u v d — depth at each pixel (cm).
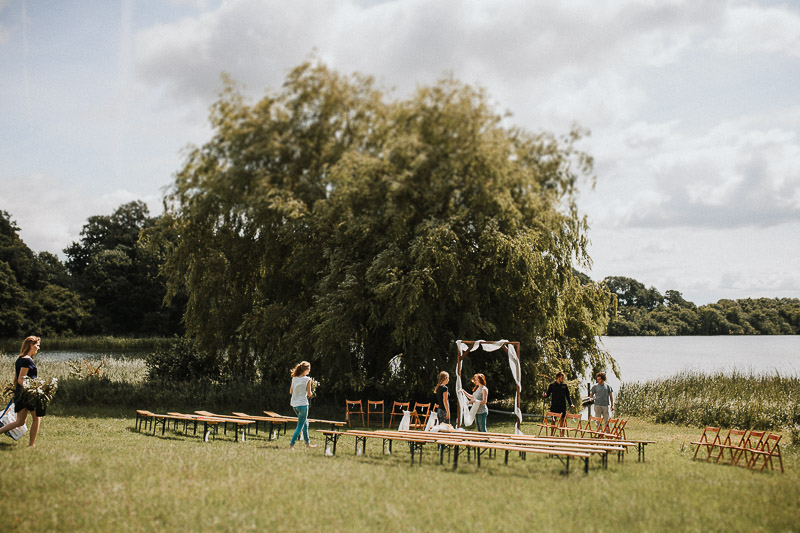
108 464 912
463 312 2033
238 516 669
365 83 2197
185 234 2183
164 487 777
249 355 2339
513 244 1920
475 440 1131
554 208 2100
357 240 2050
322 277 2198
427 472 961
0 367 2636
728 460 1231
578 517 702
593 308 2489
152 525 632
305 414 1266
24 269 8044
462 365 2003
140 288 8194
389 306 1947
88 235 9500
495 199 1950
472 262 2044
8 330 7312
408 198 2031
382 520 669
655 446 1417
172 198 2177
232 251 2231
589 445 1096
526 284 2066
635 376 4316
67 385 2027
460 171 1995
